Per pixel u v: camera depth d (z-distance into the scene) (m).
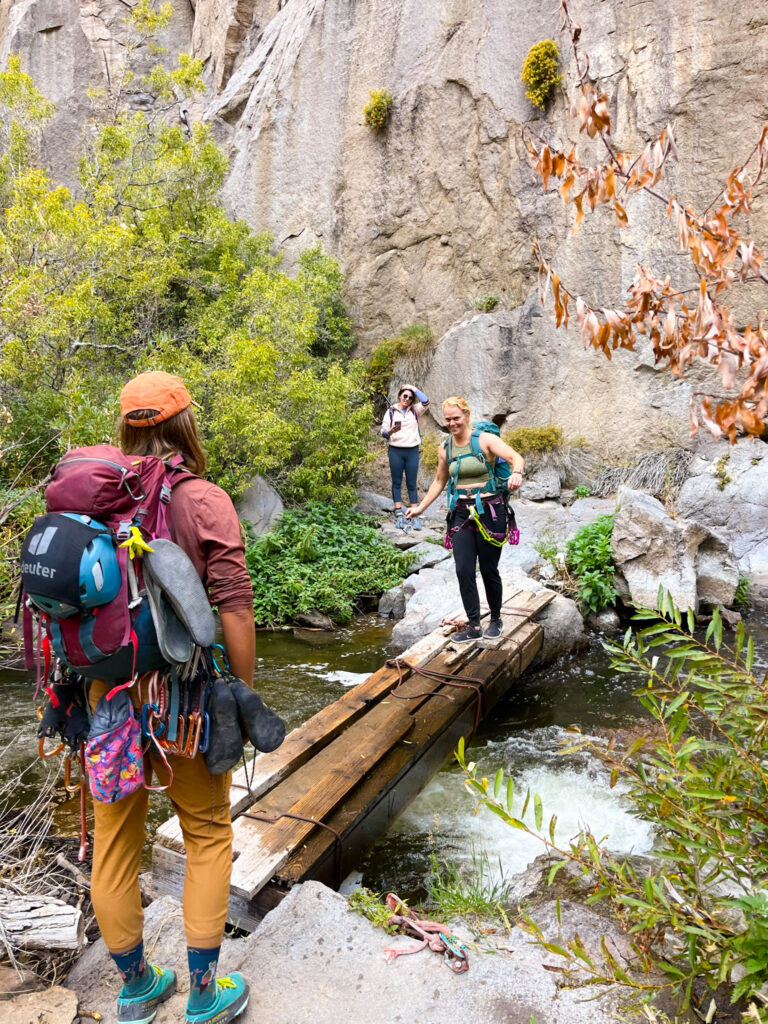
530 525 9.95
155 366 9.57
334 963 2.34
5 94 12.15
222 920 1.98
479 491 5.48
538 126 12.19
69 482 1.78
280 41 16.39
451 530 5.68
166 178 12.92
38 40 19.38
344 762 3.84
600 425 11.61
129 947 2.01
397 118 13.91
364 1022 2.12
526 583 7.40
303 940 2.44
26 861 3.14
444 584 7.86
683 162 10.72
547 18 12.12
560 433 11.67
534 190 12.27
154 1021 2.13
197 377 9.38
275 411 10.23
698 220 2.24
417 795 4.27
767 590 8.38
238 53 18.05
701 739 2.38
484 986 2.24
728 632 7.23
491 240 12.93
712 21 10.38
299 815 3.32
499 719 5.53
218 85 18.31
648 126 10.98
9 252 9.08
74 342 9.28
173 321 12.55
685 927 2.02
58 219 9.34
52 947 2.54
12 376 8.31
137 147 13.09
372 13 14.38
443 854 3.84
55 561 1.67
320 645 7.25
